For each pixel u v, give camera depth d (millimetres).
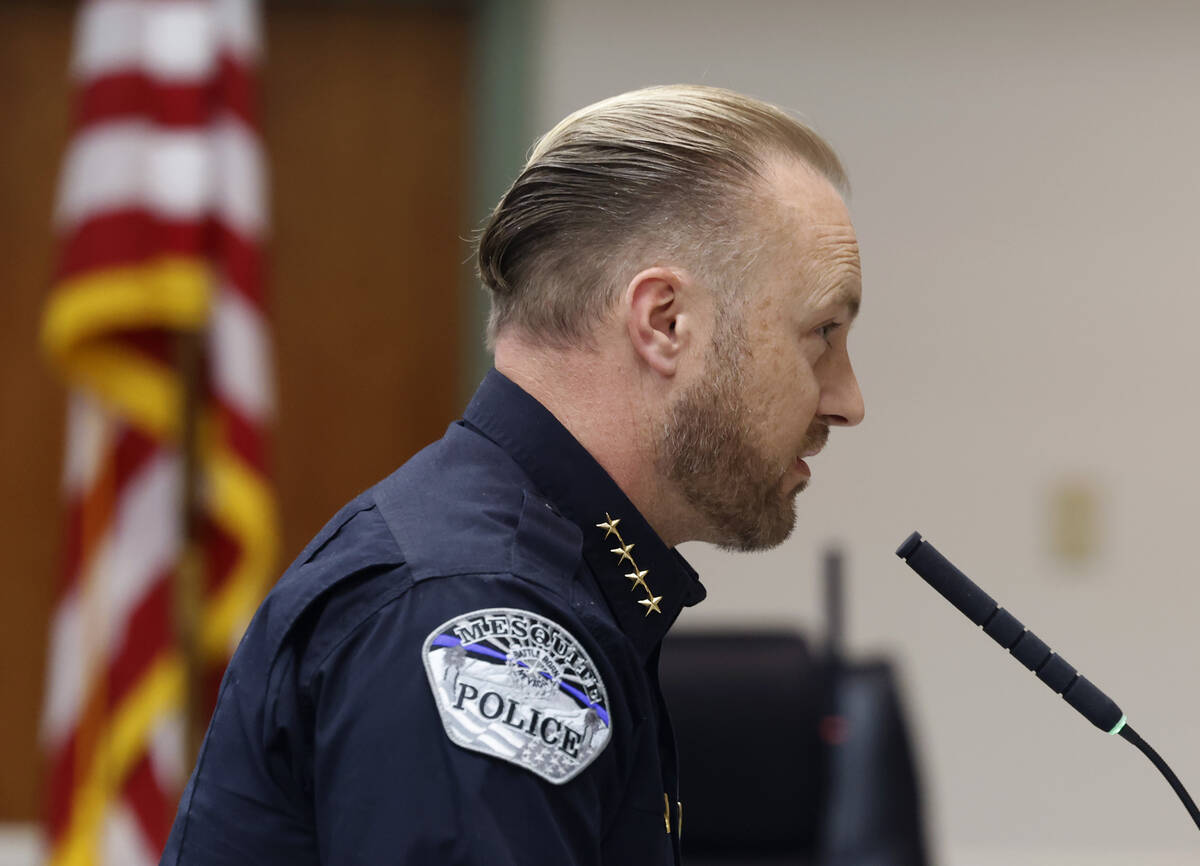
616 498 2078
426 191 8234
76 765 5395
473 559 1868
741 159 2096
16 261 8000
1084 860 8266
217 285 5465
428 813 1700
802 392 2117
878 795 4953
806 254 2092
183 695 5316
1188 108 8234
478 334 8180
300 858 1911
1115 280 8289
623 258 2078
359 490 8227
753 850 4785
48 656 8055
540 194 2121
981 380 8289
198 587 5363
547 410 2094
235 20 5562
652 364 2072
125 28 5414
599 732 1826
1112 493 8320
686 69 8109
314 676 1853
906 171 8219
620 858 1938
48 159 8016
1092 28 8203
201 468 5473
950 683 8289
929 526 8289
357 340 8219
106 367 5398
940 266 8258
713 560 8172
